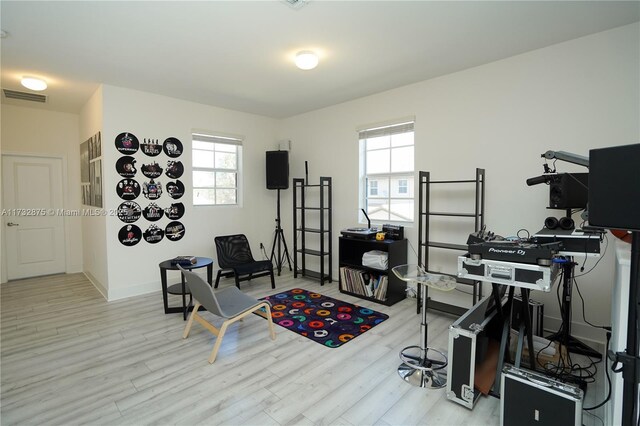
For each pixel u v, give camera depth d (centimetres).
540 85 297
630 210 110
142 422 188
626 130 260
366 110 437
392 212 428
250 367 246
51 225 520
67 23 248
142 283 421
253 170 539
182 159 453
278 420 189
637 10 233
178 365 249
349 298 403
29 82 361
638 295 128
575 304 288
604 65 266
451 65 333
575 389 163
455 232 360
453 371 203
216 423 187
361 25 252
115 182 396
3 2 218
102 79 371
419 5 225
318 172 507
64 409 199
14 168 486
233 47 289
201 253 477
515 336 267
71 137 528
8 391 216
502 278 187
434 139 371
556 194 246
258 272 479
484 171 331
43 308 369
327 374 237
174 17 239
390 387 221
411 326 319
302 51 297
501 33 267
